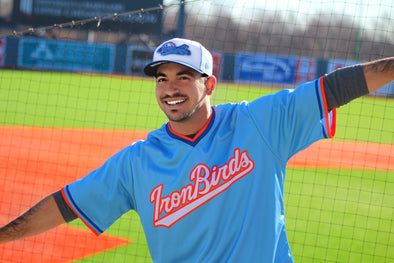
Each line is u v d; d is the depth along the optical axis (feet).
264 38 80.84
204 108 8.67
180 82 8.45
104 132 44.83
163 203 8.70
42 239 20.62
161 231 8.78
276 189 8.51
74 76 77.30
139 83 74.43
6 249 19.48
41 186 28.32
